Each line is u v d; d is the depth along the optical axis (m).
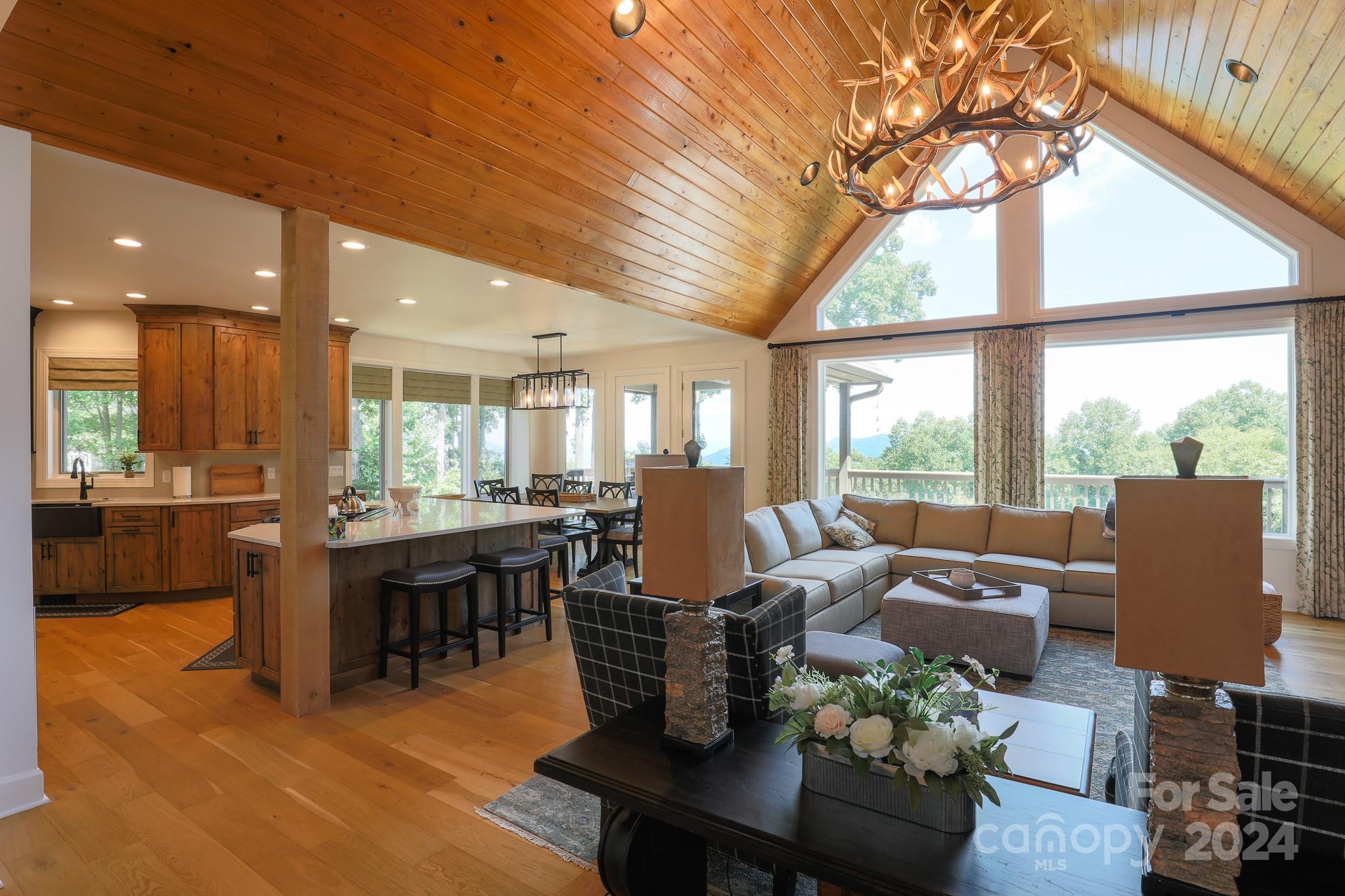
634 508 5.74
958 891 1.07
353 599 3.63
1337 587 4.83
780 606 1.89
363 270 4.37
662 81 3.77
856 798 1.32
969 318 6.25
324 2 2.55
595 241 4.57
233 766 2.65
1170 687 1.07
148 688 3.50
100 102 2.40
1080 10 4.39
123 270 4.27
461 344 7.83
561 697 3.40
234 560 3.67
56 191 2.91
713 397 7.80
